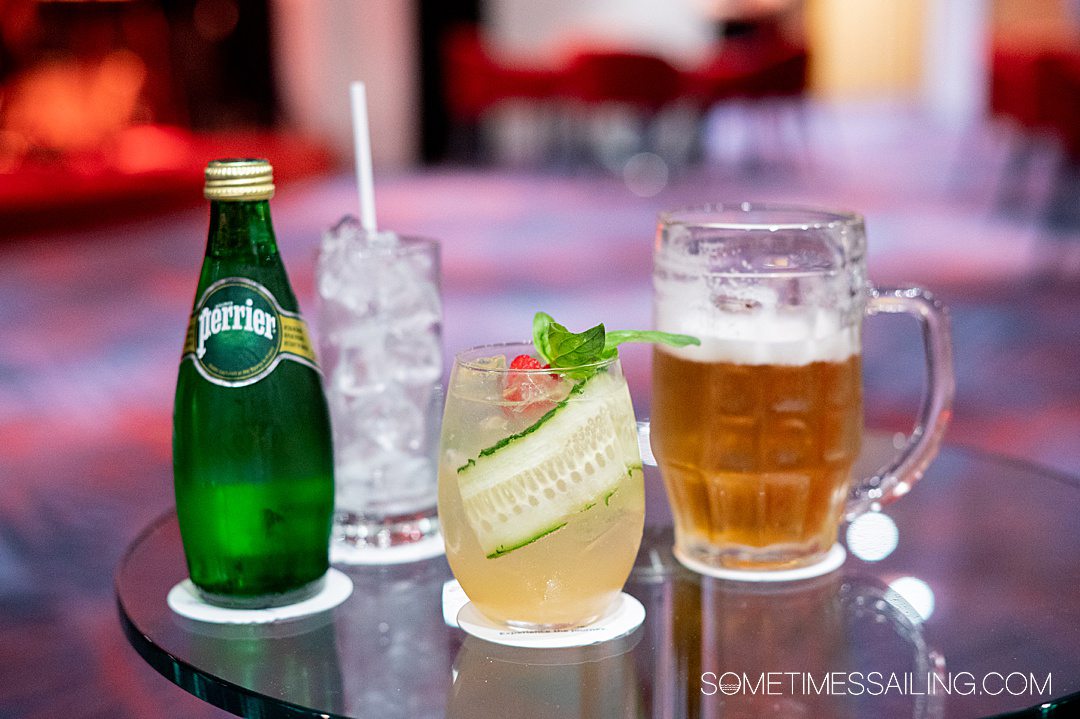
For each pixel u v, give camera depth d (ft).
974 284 13.58
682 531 3.08
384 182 23.57
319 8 24.63
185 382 2.89
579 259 15.47
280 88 25.07
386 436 3.13
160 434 8.88
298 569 2.91
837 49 39.40
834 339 2.91
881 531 3.26
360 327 3.10
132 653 5.65
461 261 15.31
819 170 24.67
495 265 15.05
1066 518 3.32
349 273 3.10
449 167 26.37
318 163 23.44
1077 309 12.44
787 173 24.27
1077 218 17.94
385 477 3.14
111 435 8.86
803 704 2.61
